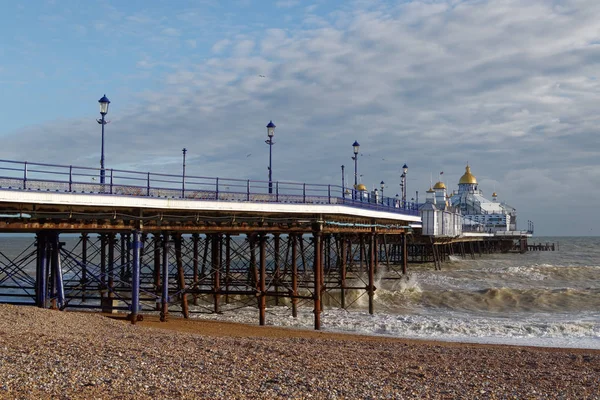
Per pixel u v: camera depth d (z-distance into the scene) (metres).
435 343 25.25
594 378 16.44
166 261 28.70
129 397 12.12
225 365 15.43
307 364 16.23
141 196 25.33
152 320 28.48
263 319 30.05
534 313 37.31
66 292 36.94
